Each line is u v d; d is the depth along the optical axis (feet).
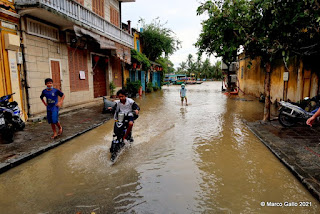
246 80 73.61
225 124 27.89
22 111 26.89
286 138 20.83
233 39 24.45
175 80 173.27
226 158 16.66
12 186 12.48
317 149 17.69
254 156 17.07
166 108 41.70
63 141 19.84
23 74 27.37
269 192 12.01
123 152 17.63
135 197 11.39
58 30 34.58
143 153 17.54
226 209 10.50
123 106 17.48
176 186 12.54
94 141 20.51
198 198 11.38
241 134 23.18
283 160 15.57
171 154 17.42
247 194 11.81
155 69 98.58
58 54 34.94
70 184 12.69
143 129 25.13
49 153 17.44
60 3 30.83
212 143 20.18
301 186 12.64
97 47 48.73
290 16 19.38
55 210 10.29
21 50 27.20
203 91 89.71
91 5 43.96
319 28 20.44
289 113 24.30
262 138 20.94
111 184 12.70
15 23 26.04
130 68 69.72
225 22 23.76
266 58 26.45
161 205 10.73
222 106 44.45
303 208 10.61
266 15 21.15
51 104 19.94
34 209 10.37
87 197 11.35
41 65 30.86
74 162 15.72
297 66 34.09
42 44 31.04
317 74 30.42
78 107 38.29
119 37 54.95
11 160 15.10
